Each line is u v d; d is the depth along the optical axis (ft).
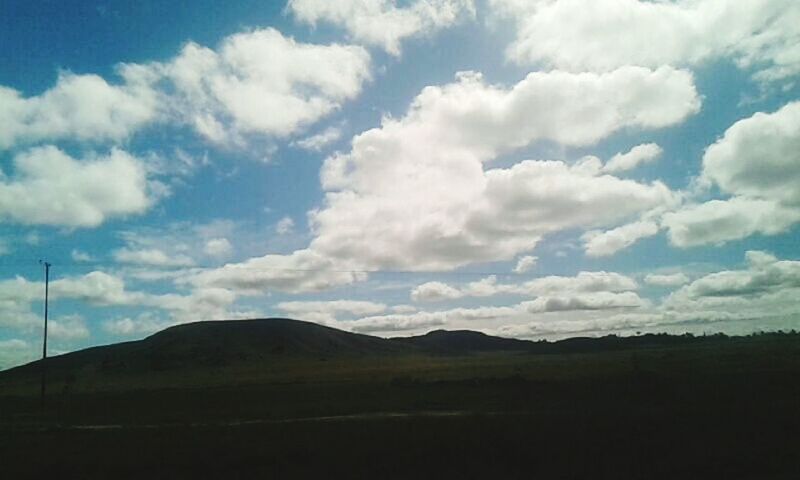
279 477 93.91
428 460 100.12
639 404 173.78
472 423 136.56
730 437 107.45
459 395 233.14
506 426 128.16
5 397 364.17
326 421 158.61
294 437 125.39
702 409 143.33
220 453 109.60
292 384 369.71
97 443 128.98
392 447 108.99
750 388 186.80
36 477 99.04
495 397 217.77
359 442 115.44
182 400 274.98
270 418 183.62
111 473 99.86
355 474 93.97
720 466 87.40
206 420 185.37
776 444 99.86
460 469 94.53
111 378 572.92
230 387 374.02
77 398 323.98
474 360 561.84
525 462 97.04
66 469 102.47
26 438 143.54
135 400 290.97
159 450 115.24
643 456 96.22
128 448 119.44
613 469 89.45
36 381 577.02
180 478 95.91
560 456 98.99
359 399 241.55
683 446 101.55
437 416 158.81
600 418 134.72
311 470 96.89
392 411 189.57
